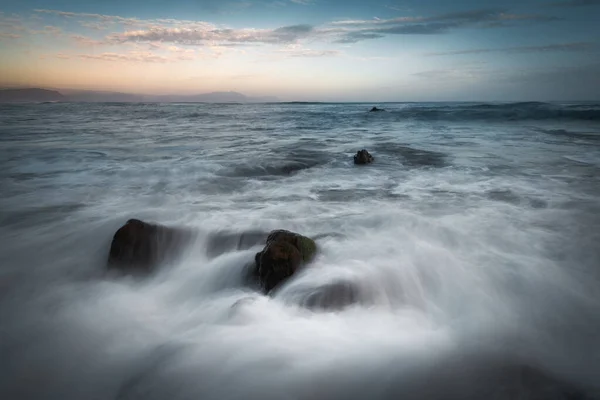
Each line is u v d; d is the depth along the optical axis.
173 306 6.66
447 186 13.62
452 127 37.75
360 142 26.23
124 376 4.95
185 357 5.14
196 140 28.03
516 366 4.94
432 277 7.09
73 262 8.05
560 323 5.89
